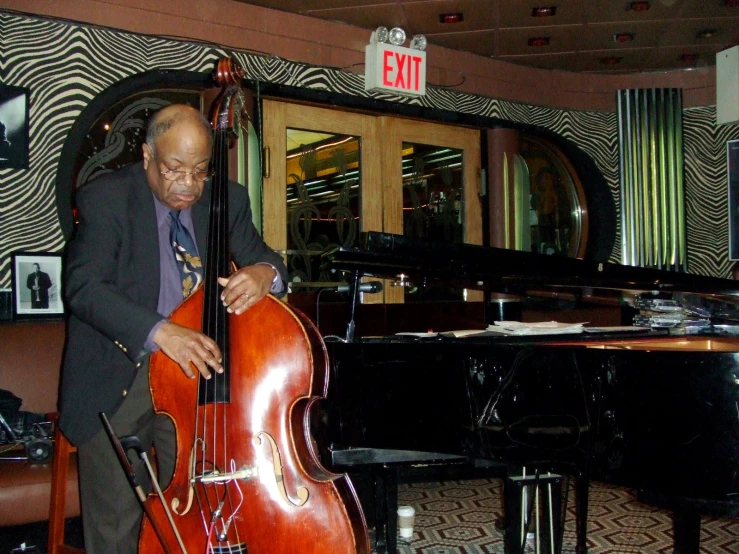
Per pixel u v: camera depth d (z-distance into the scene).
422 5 4.18
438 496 3.76
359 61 4.45
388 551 2.52
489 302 4.89
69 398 1.63
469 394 2.04
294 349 1.51
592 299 2.96
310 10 4.19
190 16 3.83
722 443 1.73
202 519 1.47
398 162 4.75
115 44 3.61
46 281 3.38
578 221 5.59
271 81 4.11
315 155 4.42
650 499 1.90
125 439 1.47
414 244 2.10
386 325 4.47
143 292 1.65
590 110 5.44
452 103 4.86
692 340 2.52
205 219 1.77
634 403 1.83
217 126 1.77
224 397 1.49
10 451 2.64
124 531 1.66
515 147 5.12
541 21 4.46
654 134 5.41
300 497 1.46
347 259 2.07
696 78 5.39
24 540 2.66
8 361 2.94
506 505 2.24
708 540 2.99
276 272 1.67
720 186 5.36
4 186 3.34
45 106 3.44
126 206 1.64
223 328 1.53
